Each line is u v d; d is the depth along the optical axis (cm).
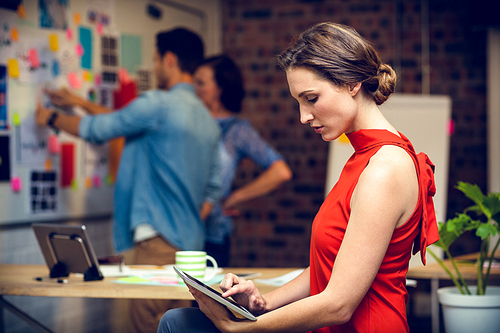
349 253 118
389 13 440
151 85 383
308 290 148
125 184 269
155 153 267
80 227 182
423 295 416
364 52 125
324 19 451
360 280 117
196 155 276
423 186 124
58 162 305
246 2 466
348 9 446
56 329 306
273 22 461
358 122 128
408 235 122
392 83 129
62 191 308
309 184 452
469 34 430
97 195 336
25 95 282
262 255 460
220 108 329
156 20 392
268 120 461
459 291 215
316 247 129
